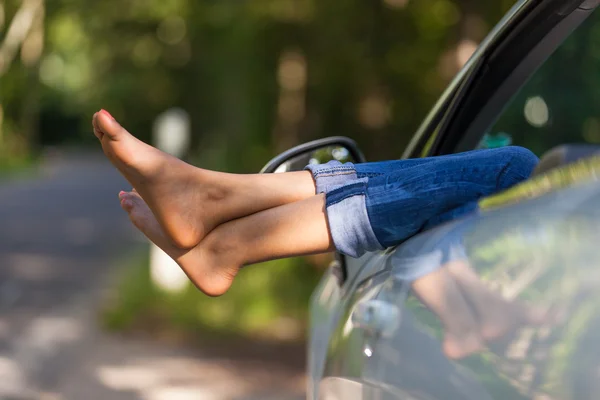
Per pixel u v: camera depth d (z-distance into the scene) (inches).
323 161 85.6
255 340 339.6
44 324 352.2
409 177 71.1
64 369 284.5
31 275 490.9
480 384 50.5
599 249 45.8
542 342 47.3
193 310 358.0
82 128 2723.9
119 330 342.6
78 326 350.0
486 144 96.7
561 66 167.0
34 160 1978.3
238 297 374.9
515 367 48.4
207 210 76.1
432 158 74.8
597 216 46.5
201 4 518.3
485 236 54.4
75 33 1021.2
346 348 71.9
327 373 78.1
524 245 50.6
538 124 152.9
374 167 75.1
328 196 73.1
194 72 858.8
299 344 335.3
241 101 490.0
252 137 489.1
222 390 265.3
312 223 73.3
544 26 85.1
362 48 393.1
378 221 70.7
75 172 1862.7
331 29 394.6
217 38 527.8
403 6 360.8
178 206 75.7
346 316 76.5
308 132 450.3
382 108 405.4
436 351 55.0
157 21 773.3
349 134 423.2
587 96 169.9
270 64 464.1
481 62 88.0
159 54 897.5
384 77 395.9
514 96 93.3
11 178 1572.3
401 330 59.9
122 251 615.8
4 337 326.0
